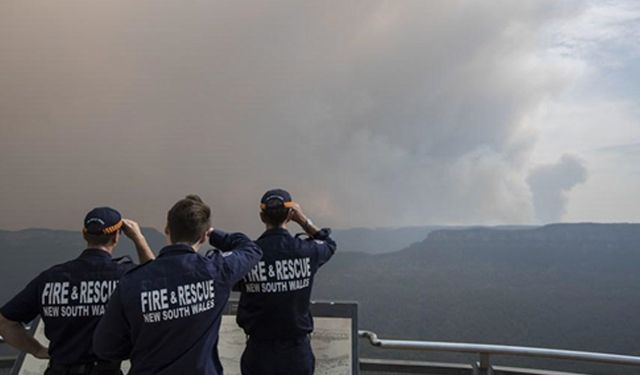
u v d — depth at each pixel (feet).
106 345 4.43
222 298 4.79
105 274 5.42
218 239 6.07
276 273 6.14
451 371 8.91
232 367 7.65
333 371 7.56
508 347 8.07
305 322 6.43
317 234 7.00
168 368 4.31
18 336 5.30
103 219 5.49
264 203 6.49
